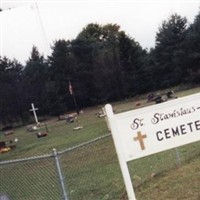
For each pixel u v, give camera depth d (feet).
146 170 31.55
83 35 282.36
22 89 214.07
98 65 218.79
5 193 34.12
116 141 18.38
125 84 214.90
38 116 213.25
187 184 24.79
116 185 30.35
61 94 220.43
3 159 73.72
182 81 203.21
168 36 206.80
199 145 38.14
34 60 244.83
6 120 210.18
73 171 37.83
